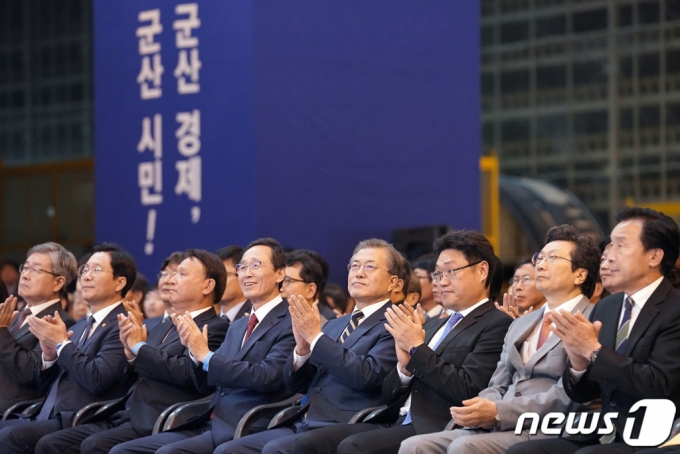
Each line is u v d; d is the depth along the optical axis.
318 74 9.67
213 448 6.05
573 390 4.75
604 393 4.82
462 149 10.46
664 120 16.34
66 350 6.54
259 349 6.18
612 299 5.04
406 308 5.48
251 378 5.98
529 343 5.35
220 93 9.55
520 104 17.47
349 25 9.85
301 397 6.30
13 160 17.70
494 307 5.65
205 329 6.26
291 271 6.99
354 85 9.86
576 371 4.74
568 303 5.25
